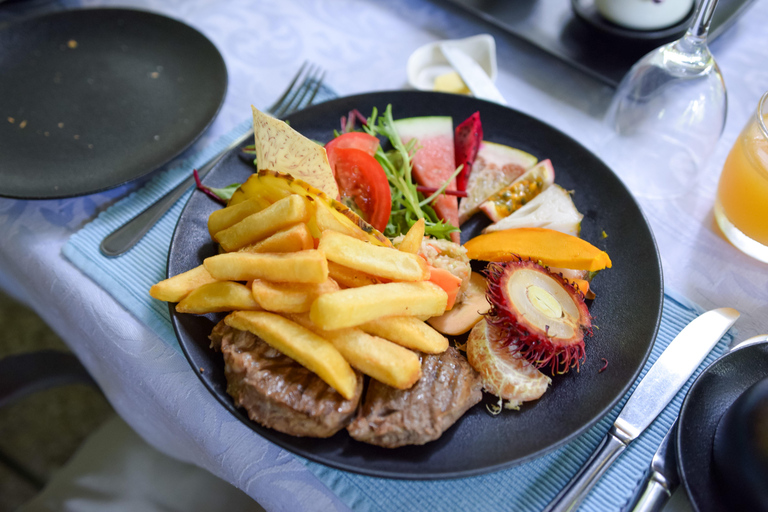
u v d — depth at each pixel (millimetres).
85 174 482
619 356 385
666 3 519
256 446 375
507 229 448
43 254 453
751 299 432
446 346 375
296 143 396
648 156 504
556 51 564
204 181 462
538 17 594
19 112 520
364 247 374
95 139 506
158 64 552
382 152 496
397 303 362
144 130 512
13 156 490
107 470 526
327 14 646
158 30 566
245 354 365
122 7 572
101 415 781
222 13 644
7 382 506
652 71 483
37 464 738
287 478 365
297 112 501
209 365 381
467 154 493
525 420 365
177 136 505
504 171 488
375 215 452
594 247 414
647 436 370
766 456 312
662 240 464
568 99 570
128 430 544
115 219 470
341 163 460
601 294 416
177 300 389
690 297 435
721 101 476
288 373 360
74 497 517
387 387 364
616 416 377
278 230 389
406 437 349
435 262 415
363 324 375
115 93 535
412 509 353
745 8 573
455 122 518
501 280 388
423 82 573
